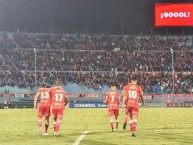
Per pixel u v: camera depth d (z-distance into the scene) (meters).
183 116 33.88
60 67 69.06
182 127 22.16
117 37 81.75
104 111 44.06
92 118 31.53
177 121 27.58
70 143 13.91
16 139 15.46
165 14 78.19
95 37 81.12
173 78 61.41
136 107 16.58
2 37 75.50
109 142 14.10
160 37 82.44
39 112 17.55
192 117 32.41
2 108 56.62
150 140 14.73
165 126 23.00
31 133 18.44
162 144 13.40
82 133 18.22
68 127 22.75
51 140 14.98
